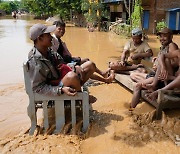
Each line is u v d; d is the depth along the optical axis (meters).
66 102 4.34
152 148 3.64
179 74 4.32
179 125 4.17
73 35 20.47
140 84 4.69
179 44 14.55
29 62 3.93
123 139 3.88
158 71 4.55
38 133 4.12
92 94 5.89
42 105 4.18
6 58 10.78
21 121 4.70
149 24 21.42
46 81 4.18
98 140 3.88
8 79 7.43
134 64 6.59
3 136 4.16
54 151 3.62
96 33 21.98
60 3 30.97
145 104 5.13
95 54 11.76
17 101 5.69
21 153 3.62
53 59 4.32
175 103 4.42
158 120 4.43
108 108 5.06
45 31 3.91
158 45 14.71
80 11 29.86
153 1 20.89
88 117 4.18
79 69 4.67
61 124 4.18
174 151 3.55
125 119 4.52
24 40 16.98
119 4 23.67
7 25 33.03
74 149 3.67
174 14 20.33
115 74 6.50
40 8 47.50
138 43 6.48
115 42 16.03
